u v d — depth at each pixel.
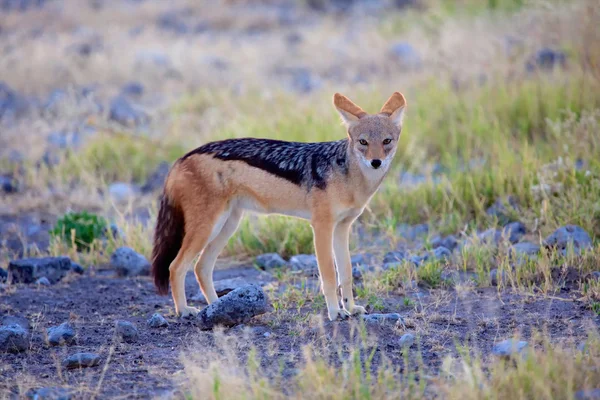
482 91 28.92
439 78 32.31
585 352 12.70
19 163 29.67
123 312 17.27
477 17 40.94
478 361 12.48
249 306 15.73
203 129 31.02
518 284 17.06
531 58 31.20
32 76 39.78
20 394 12.34
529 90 28.08
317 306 16.75
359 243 21.38
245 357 13.79
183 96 35.53
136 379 13.02
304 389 11.70
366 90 32.28
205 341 14.90
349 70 40.41
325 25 51.75
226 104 33.56
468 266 18.78
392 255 20.06
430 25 42.75
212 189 16.69
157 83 39.81
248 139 17.20
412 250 20.42
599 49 27.33
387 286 17.59
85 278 20.06
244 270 20.31
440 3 47.47
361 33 48.28
